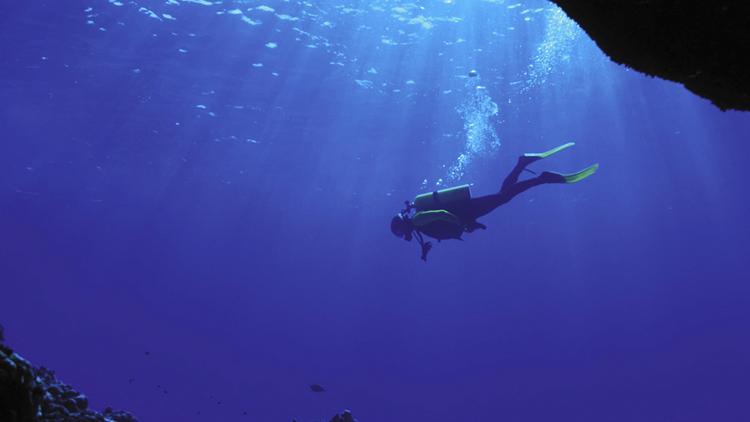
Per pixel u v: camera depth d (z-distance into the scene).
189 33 24.53
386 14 23.78
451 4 23.36
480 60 28.12
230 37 24.89
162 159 42.53
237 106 31.97
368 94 31.00
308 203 58.59
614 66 30.39
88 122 35.62
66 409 5.84
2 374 3.57
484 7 23.67
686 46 1.61
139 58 26.72
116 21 23.70
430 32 25.31
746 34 1.49
